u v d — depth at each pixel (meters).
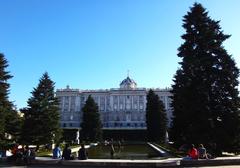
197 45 40.44
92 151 56.00
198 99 37.75
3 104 42.34
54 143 54.16
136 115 158.62
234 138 37.00
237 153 37.34
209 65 39.00
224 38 40.31
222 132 36.88
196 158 29.23
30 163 29.61
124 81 177.50
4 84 43.09
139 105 159.62
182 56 41.06
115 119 159.25
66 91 164.50
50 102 54.84
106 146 78.50
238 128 37.12
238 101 37.88
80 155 29.91
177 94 43.47
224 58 39.03
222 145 36.84
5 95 42.62
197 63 38.75
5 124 42.69
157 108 101.12
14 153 31.78
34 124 52.38
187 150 39.91
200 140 36.72
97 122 99.50
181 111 39.44
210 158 29.97
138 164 27.09
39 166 28.69
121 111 159.62
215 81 38.69
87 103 100.69
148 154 46.31
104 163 27.61
